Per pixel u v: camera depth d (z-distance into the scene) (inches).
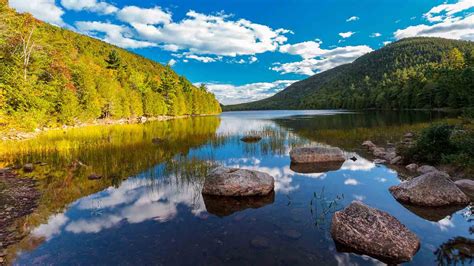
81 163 603.5
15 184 452.1
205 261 221.9
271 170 536.4
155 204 357.7
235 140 968.3
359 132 1096.2
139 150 762.2
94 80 2003.0
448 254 228.4
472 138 507.5
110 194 400.5
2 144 853.2
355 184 432.1
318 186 426.0
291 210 330.3
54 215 323.9
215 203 359.3
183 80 4060.0
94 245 250.4
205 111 4131.4
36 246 250.5
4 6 1365.7
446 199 330.3
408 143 714.2
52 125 1411.2
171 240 258.1
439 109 2600.9
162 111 2886.3
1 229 287.1
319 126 1459.2
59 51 2033.7
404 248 224.5
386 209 326.6
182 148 800.9
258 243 250.5
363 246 234.2
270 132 1201.4
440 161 504.1
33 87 1310.3
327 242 251.6
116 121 2074.3
